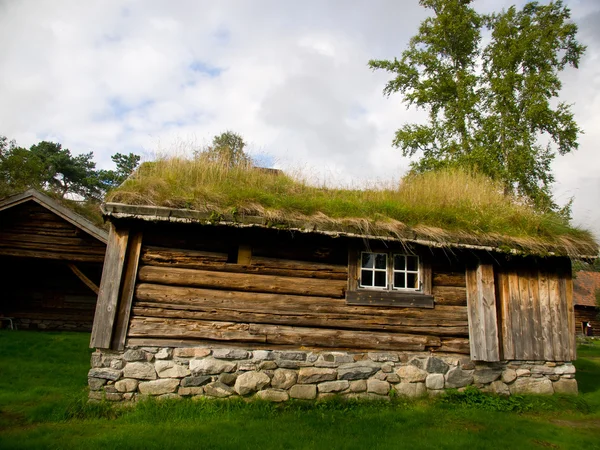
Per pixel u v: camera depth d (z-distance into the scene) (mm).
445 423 5840
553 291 7590
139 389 6102
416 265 7445
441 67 20203
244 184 7586
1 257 12680
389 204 7203
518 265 7566
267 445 4781
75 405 5793
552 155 18359
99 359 6082
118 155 43906
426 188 8578
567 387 7352
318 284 6934
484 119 19234
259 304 6672
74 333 12805
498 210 7816
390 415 6043
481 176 10445
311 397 6488
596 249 7246
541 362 7359
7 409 5926
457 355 7137
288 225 6383
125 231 6469
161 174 7344
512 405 6641
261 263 6832
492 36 19938
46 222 12672
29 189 12367
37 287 13953
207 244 6770
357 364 6746
